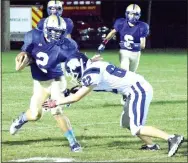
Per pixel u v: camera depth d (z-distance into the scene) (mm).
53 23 9219
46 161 8969
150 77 21125
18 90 17172
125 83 9352
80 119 12711
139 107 9328
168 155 9234
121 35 15594
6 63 25938
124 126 9656
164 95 16578
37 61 9547
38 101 9945
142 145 9953
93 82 9008
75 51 9391
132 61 15750
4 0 34656
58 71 9805
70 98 9102
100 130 11523
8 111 13617
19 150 9703
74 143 9672
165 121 12586
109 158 9164
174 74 22266
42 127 11688
